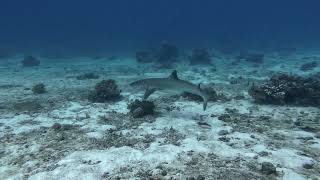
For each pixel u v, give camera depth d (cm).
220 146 1058
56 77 2634
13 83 2316
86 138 1145
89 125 1295
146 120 1350
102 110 1525
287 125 1306
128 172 884
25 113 1477
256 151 1023
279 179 842
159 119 1366
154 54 3906
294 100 1658
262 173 876
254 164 929
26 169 918
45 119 1384
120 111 1505
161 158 964
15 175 882
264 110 1530
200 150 1024
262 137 1157
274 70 2998
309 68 2977
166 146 1052
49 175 870
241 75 2691
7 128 1266
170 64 3441
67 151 1030
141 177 858
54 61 4053
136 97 1786
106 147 1059
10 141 1127
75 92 1950
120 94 1870
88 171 888
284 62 3625
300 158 959
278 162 941
